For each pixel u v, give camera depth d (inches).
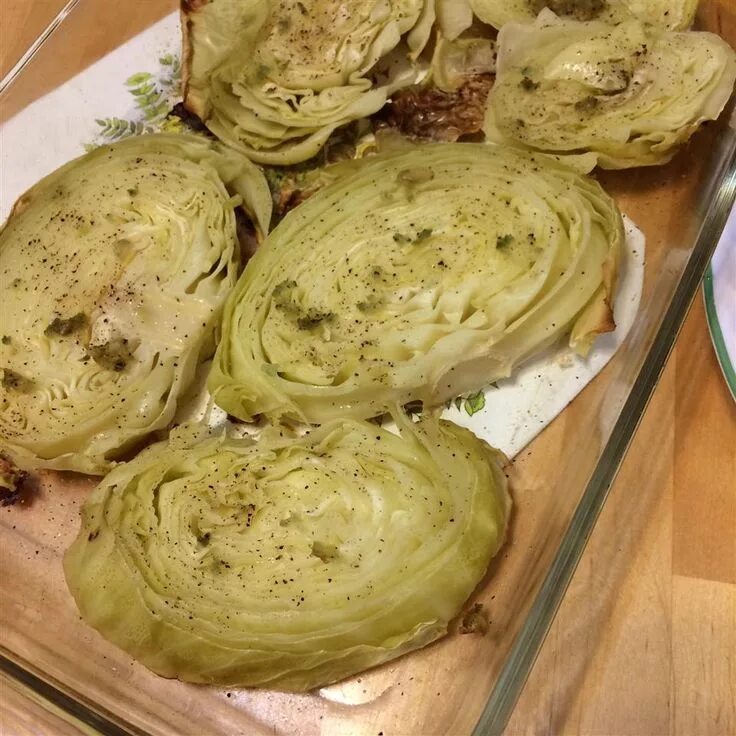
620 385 12.2
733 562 11.6
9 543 13.0
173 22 15.9
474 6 14.5
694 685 11.1
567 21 13.7
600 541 11.9
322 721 11.3
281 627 11.3
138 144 14.7
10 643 12.3
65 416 13.3
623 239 12.6
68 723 12.1
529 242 12.7
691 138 13.4
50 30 15.9
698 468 12.2
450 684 11.2
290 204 14.5
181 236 14.0
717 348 12.4
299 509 12.1
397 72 14.9
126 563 11.7
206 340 13.5
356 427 12.2
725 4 14.3
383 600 11.1
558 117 13.6
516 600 11.3
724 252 12.6
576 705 11.2
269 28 15.0
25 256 14.3
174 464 12.5
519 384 12.4
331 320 13.1
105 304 13.8
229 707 11.6
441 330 12.4
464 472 11.5
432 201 13.3
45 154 15.4
